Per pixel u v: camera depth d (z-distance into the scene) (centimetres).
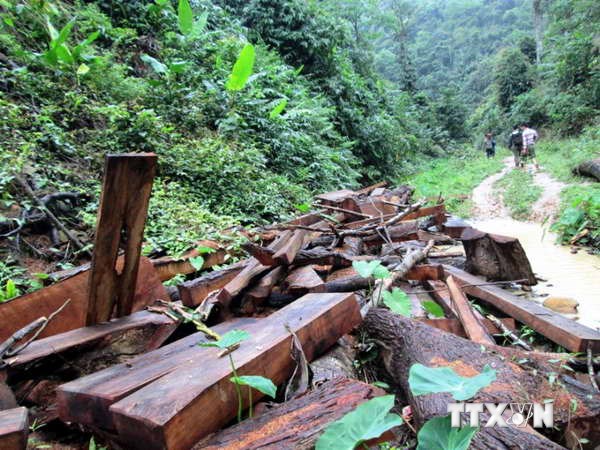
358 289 272
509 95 2411
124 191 161
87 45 537
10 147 366
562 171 910
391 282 258
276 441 115
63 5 618
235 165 519
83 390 134
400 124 1720
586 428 133
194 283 238
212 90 638
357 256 310
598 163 751
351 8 1797
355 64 1641
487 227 673
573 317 301
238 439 119
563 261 449
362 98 1316
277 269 248
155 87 586
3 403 142
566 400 141
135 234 177
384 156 1265
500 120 2400
